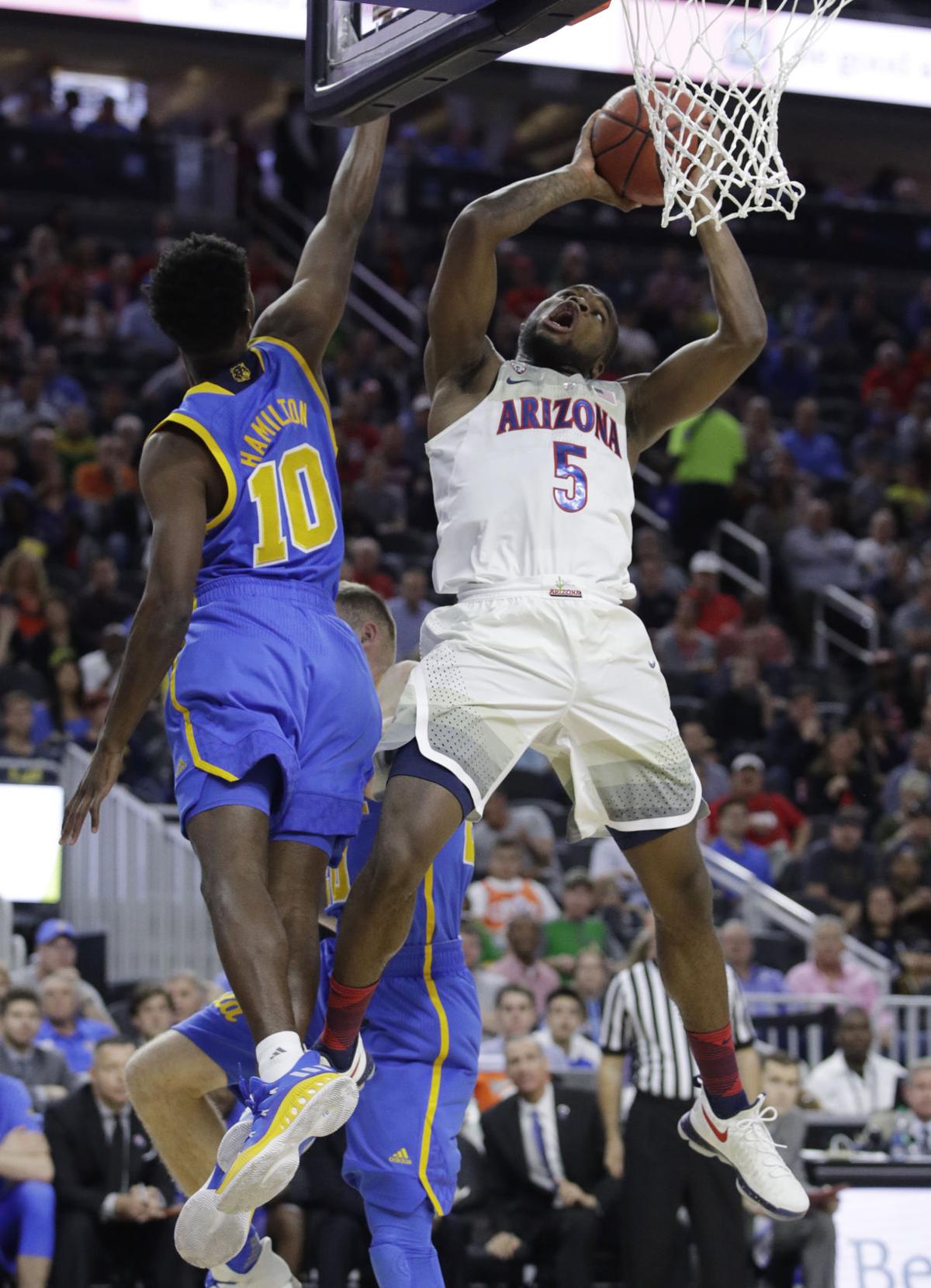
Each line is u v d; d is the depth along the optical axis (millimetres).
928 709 23250
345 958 5977
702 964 6602
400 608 22453
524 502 6398
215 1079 7406
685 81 6469
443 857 7680
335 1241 12148
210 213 35562
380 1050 7605
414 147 37844
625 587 6512
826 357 34500
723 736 22703
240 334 6219
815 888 19516
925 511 29719
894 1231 12852
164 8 33531
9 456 24203
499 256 34656
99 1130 12398
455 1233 12719
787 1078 13227
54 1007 14461
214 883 5543
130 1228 12406
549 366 6773
